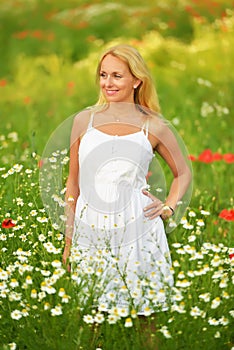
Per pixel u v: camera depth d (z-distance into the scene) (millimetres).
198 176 8625
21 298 4938
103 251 4938
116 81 5195
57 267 4852
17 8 23500
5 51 19594
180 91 13055
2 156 8422
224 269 5129
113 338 4699
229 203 7781
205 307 4824
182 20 20891
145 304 4949
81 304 4785
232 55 15000
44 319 4723
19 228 5531
